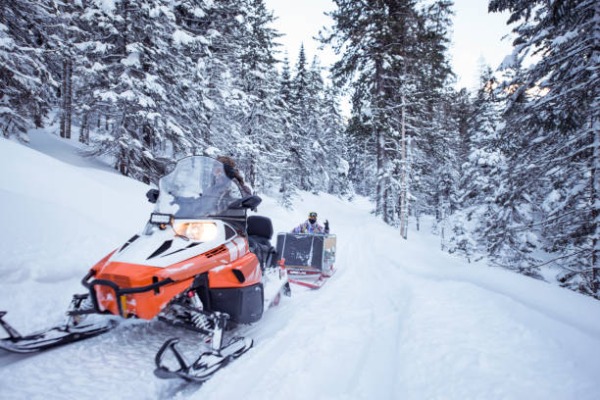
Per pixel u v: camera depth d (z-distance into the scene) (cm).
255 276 367
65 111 1579
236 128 1945
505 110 839
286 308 487
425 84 1920
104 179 1024
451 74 1977
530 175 908
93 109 1248
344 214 3061
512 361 260
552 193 934
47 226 545
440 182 3142
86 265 508
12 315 359
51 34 1298
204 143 1464
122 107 1191
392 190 2278
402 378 256
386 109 1877
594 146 736
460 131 2970
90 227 609
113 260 291
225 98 1598
